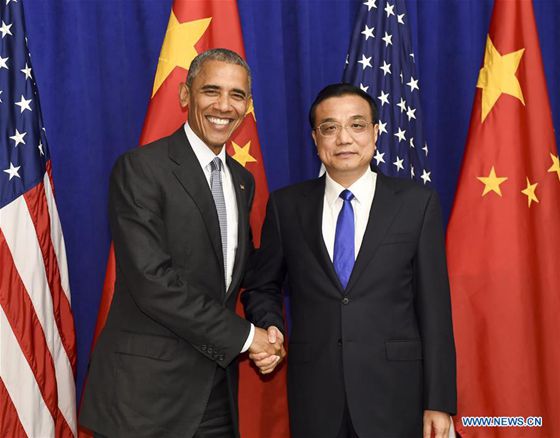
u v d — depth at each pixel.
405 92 2.71
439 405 1.87
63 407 2.49
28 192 2.40
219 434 1.99
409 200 2.01
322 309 1.95
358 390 1.87
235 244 2.02
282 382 2.66
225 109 1.89
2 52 2.43
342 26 3.01
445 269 1.98
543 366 2.48
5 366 2.29
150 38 2.90
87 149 2.89
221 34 2.62
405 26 2.74
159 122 2.54
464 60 2.98
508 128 2.57
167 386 1.83
